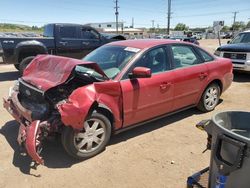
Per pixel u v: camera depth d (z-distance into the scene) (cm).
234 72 987
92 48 1130
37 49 963
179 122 511
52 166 360
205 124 243
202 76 513
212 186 219
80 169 354
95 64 370
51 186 320
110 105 376
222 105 621
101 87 364
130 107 402
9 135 454
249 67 898
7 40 906
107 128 386
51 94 362
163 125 496
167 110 468
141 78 410
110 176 339
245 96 705
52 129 343
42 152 393
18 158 379
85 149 373
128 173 346
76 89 351
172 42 478
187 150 404
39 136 335
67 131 346
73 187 318
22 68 931
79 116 332
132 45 453
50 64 409
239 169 190
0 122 512
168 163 368
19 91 422
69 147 354
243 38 1033
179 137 447
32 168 355
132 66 407
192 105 524
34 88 369
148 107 427
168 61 458
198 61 518
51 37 1017
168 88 449
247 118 224
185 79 477
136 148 409
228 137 194
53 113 349
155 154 392
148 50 432
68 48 1059
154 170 352
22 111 375
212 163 217
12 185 321
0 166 359
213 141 211
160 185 322
